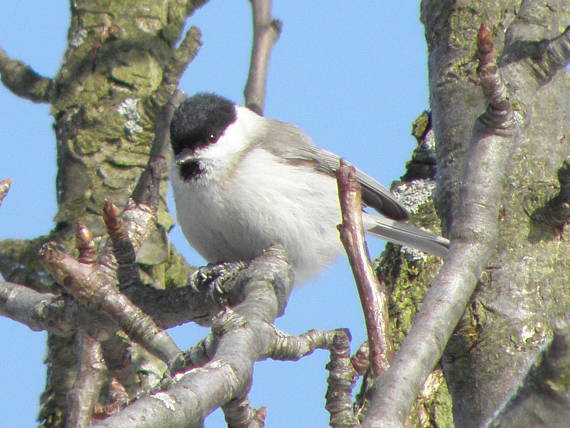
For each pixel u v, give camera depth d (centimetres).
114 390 651
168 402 394
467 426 664
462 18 788
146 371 872
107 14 1085
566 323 322
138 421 379
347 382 548
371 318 487
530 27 707
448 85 766
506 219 700
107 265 704
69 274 566
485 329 673
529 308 673
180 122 987
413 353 482
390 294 870
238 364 437
